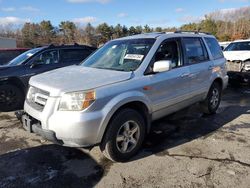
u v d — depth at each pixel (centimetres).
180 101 495
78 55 811
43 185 348
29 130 385
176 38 504
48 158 416
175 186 343
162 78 444
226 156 417
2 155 428
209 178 359
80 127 344
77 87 355
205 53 580
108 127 373
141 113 425
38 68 717
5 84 666
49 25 7162
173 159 409
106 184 348
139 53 448
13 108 683
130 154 405
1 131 532
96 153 429
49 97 361
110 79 385
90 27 7388
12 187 344
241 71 1008
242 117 605
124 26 7919
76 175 369
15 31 6944
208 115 617
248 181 352
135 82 403
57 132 350
